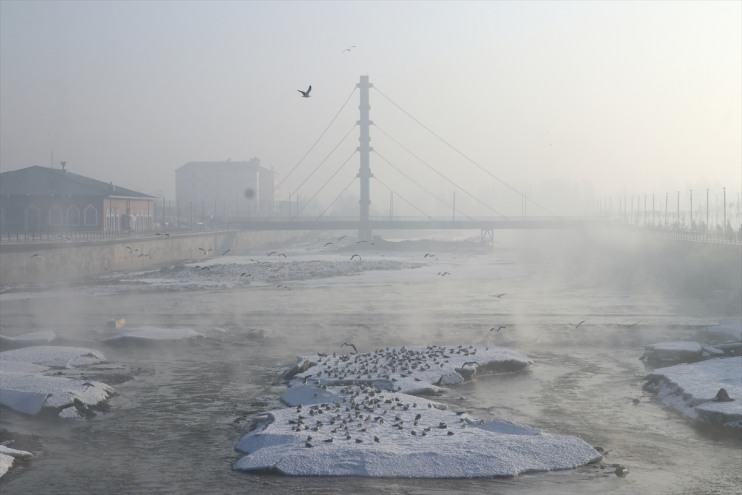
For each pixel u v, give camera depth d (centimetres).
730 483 2619
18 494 2548
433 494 2489
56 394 3538
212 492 2539
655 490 2550
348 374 3956
